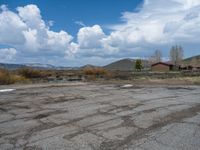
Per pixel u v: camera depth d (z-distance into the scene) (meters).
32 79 27.47
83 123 6.73
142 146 4.88
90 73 38.16
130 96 12.38
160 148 4.75
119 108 8.91
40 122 6.91
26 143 5.16
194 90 15.70
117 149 4.74
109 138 5.41
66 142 5.17
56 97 12.07
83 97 12.02
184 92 14.38
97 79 29.09
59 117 7.48
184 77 31.02
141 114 7.84
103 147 4.85
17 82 23.62
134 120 7.04
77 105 9.62
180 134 5.64
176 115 7.70
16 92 14.50
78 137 5.50
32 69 32.75
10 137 5.59
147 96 12.38
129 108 8.90
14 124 6.74
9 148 4.89
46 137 5.53
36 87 17.97
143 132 5.85
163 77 31.25
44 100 11.07
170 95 12.84
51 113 8.10
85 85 20.12
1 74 22.55
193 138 5.34
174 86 19.03
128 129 6.12
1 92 14.54
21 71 30.92
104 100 10.95
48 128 6.27
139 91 14.95
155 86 19.02
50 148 4.84
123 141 5.21
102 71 38.59
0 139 5.46
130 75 34.72
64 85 20.05
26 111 8.51
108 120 7.05
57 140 5.30
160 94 13.31
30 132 5.95
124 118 7.29
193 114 7.87
